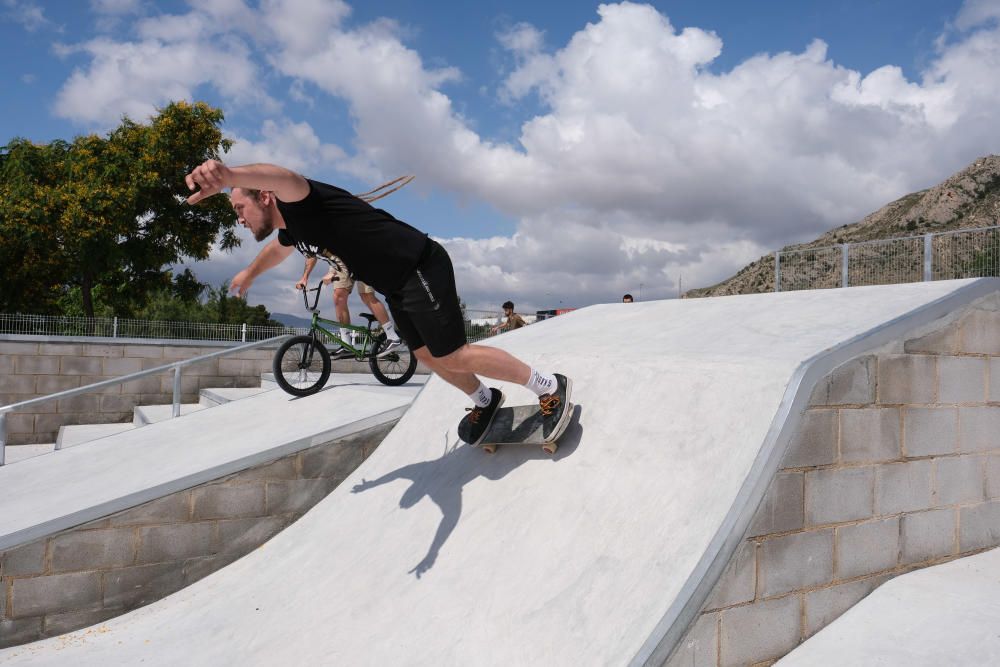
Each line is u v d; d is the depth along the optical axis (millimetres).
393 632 2918
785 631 2629
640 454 3059
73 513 3982
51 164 22109
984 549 3482
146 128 22578
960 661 2486
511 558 2967
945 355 3352
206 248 23969
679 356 3539
